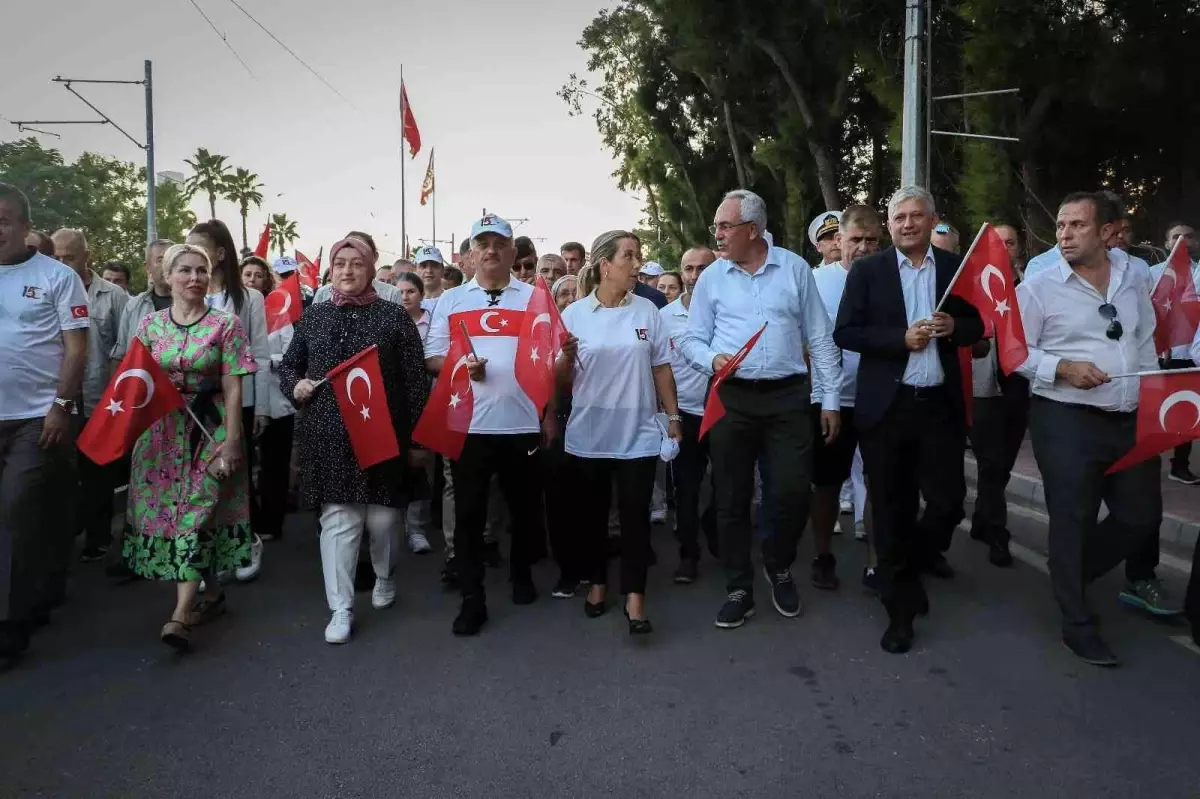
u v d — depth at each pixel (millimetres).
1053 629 4566
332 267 4703
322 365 4578
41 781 3162
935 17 21562
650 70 32156
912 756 3291
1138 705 3684
